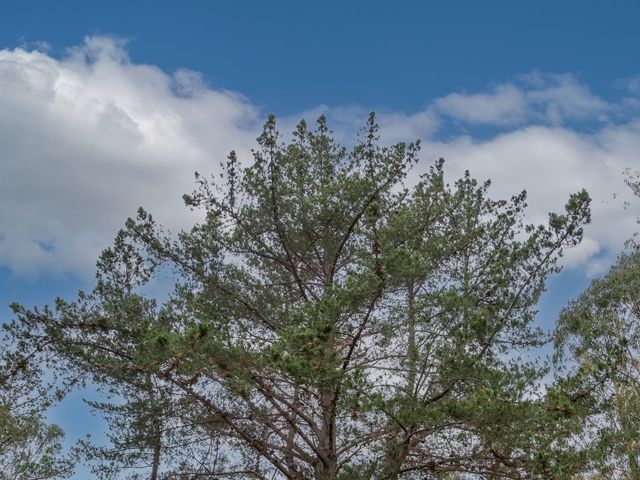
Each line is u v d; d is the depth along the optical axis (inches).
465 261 581.0
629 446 510.3
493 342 507.5
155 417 549.3
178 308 542.9
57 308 501.4
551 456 417.7
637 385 585.3
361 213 532.7
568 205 524.7
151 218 567.5
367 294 453.1
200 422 516.1
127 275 562.6
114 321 498.0
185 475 558.9
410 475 492.7
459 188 613.3
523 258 533.0
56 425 716.7
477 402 421.1
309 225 555.5
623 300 675.4
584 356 617.0
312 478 497.0
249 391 483.2
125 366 488.7
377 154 553.9
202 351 424.2
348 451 494.6
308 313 446.9
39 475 673.6
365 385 432.5
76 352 488.1
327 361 420.2
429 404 478.0
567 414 426.0
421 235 560.1
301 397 505.7
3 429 626.5
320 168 596.7
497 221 594.6
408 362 476.7
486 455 456.4
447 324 483.2
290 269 567.8
